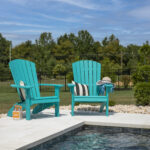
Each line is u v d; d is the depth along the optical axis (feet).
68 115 18.43
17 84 17.33
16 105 16.83
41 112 19.89
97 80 20.72
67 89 52.95
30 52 141.69
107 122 15.64
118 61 160.35
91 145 12.31
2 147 10.09
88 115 18.53
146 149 11.68
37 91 18.35
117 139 13.52
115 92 44.98
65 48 164.14
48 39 133.90
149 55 29.09
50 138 12.25
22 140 11.18
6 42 157.38
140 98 24.31
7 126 14.28
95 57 159.33
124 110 21.31
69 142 12.84
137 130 15.05
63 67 111.65
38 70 105.40
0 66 113.80
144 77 26.32
